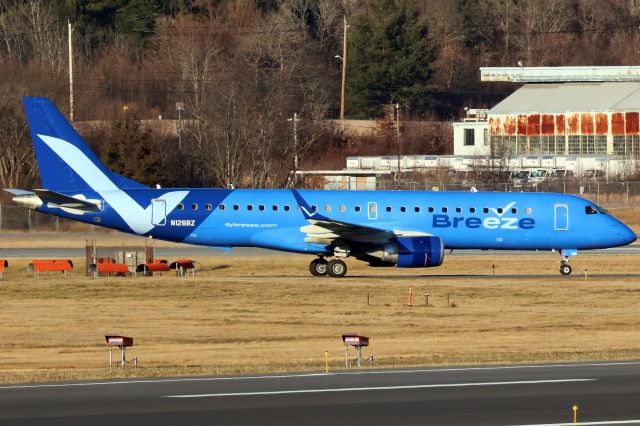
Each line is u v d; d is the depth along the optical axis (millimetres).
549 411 94750
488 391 103625
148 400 99188
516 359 130625
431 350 149125
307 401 98812
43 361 143125
